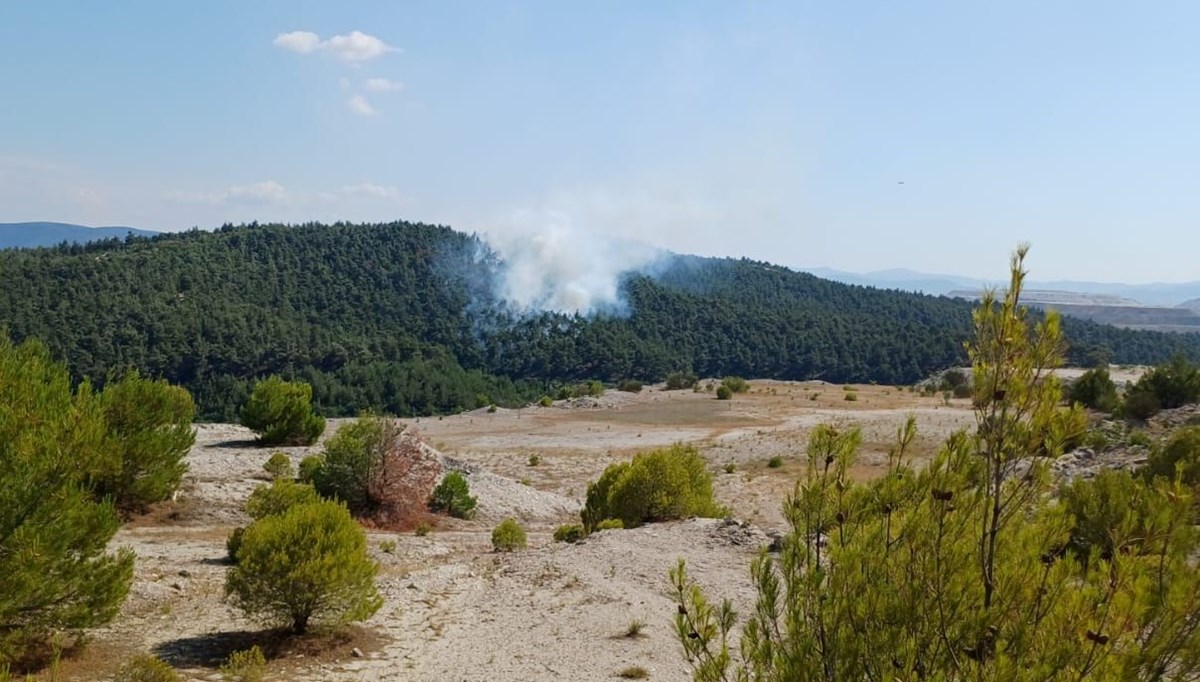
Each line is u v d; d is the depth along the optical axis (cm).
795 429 5925
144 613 1305
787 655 469
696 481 2606
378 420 2714
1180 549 422
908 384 13725
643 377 15238
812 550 523
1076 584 436
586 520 2561
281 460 2778
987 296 471
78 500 1016
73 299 11281
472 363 15462
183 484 2439
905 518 481
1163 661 390
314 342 13088
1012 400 461
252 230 18500
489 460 5003
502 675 1091
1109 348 15250
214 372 11512
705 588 1568
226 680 1010
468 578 1731
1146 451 2564
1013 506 459
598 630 1319
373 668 1110
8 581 915
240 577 1199
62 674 970
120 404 2105
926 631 438
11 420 1004
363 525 2539
